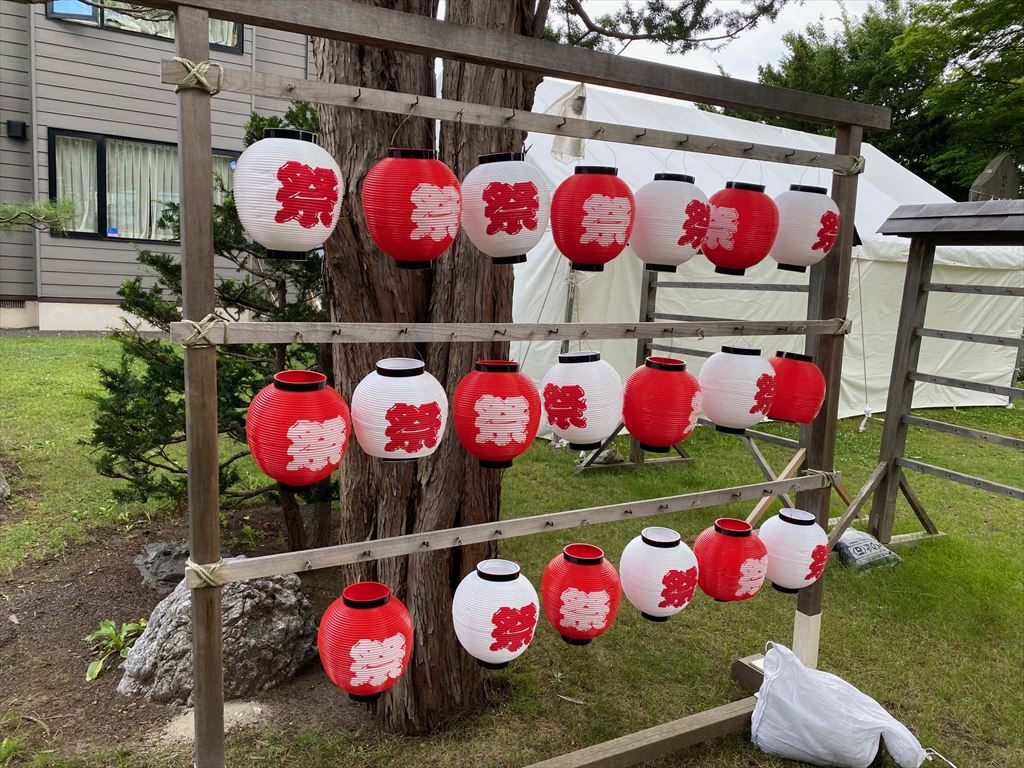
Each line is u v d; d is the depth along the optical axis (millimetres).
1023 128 12688
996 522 5328
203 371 1666
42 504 4555
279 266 3836
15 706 2701
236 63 9727
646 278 5812
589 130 2039
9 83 9188
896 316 8578
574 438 2148
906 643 3424
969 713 2900
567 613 2145
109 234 9797
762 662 3037
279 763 2449
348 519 2715
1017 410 9547
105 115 9445
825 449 2750
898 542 4699
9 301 9719
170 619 2889
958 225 4059
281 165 1583
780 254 2480
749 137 8703
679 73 2174
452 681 2680
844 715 2518
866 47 18406
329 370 3672
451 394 2541
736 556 2402
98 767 2391
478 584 2064
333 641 1862
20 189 9445
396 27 1744
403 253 1813
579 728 2688
